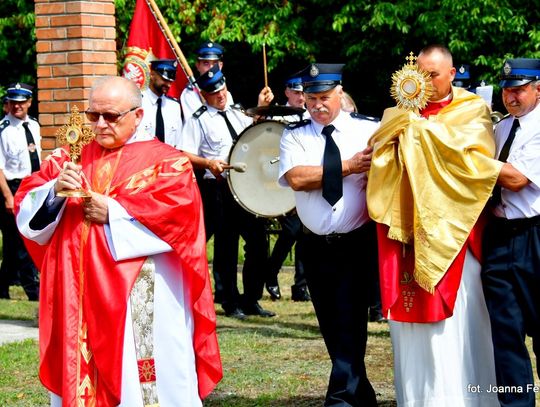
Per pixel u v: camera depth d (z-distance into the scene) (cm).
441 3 2097
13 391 902
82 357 672
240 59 2481
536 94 726
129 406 671
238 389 889
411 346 740
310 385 898
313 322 1235
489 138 725
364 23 2181
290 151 776
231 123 1246
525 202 723
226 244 1278
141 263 677
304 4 2284
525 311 732
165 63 1193
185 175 690
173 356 685
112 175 687
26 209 684
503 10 2078
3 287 1509
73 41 1162
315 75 765
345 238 766
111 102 684
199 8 2261
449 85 740
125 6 2252
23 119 1517
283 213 1110
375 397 783
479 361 749
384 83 2295
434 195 714
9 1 2375
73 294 675
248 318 1269
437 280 709
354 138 775
